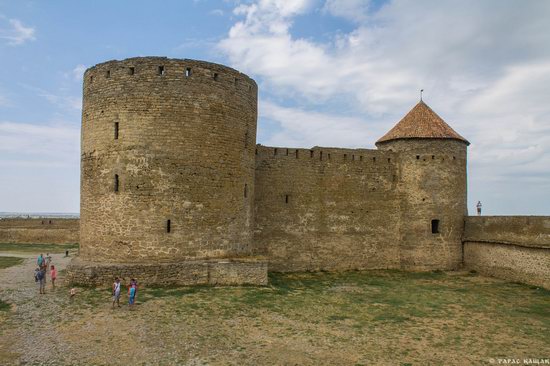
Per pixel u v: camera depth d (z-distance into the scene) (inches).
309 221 1026.7
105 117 757.9
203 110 764.6
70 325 513.3
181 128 746.2
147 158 732.0
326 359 443.2
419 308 676.1
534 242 872.9
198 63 765.9
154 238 725.3
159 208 729.6
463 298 756.0
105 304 599.2
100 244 745.0
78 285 689.0
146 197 728.3
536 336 541.0
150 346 458.0
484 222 1019.9
